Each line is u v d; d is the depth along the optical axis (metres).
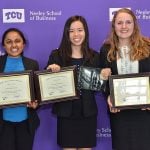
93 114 2.34
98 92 2.61
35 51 2.73
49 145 2.84
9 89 2.26
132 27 2.21
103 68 2.28
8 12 2.67
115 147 2.29
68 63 2.33
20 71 2.26
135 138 2.25
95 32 2.71
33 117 2.35
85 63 2.32
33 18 2.69
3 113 2.28
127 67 2.24
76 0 2.68
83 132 2.39
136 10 2.69
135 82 2.21
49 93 2.31
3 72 2.27
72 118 2.35
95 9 2.69
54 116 2.76
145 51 2.21
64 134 2.39
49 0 2.68
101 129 2.80
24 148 2.32
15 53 2.29
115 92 2.23
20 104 2.27
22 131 2.31
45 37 2.71
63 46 2.34
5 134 2.29
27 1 2.67
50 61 2.37
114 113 2.27
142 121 2.24
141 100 2.22
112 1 2.68
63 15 2.69
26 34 2.71
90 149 2.48
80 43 2.30
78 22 2.29
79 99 2.33
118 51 2.25
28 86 2.27
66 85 2.31
